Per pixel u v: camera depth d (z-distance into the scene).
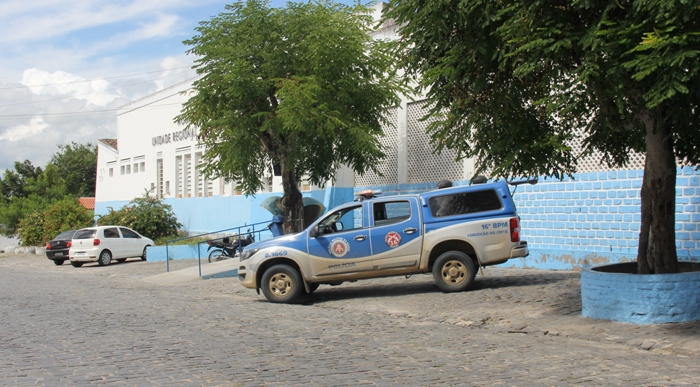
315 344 8.68
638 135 10.20
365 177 22.58
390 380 6.57
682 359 7.61
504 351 8.16
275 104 17.58
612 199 15.40
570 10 8.59
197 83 17.23
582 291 10.20
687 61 7.26
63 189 53.44
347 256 13.19
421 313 11.48
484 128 9.81
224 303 13.49
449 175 19.56
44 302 13.69
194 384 6.40
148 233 31.48
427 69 10.02
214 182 30.41
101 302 13.68
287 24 17.28
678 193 14.05
